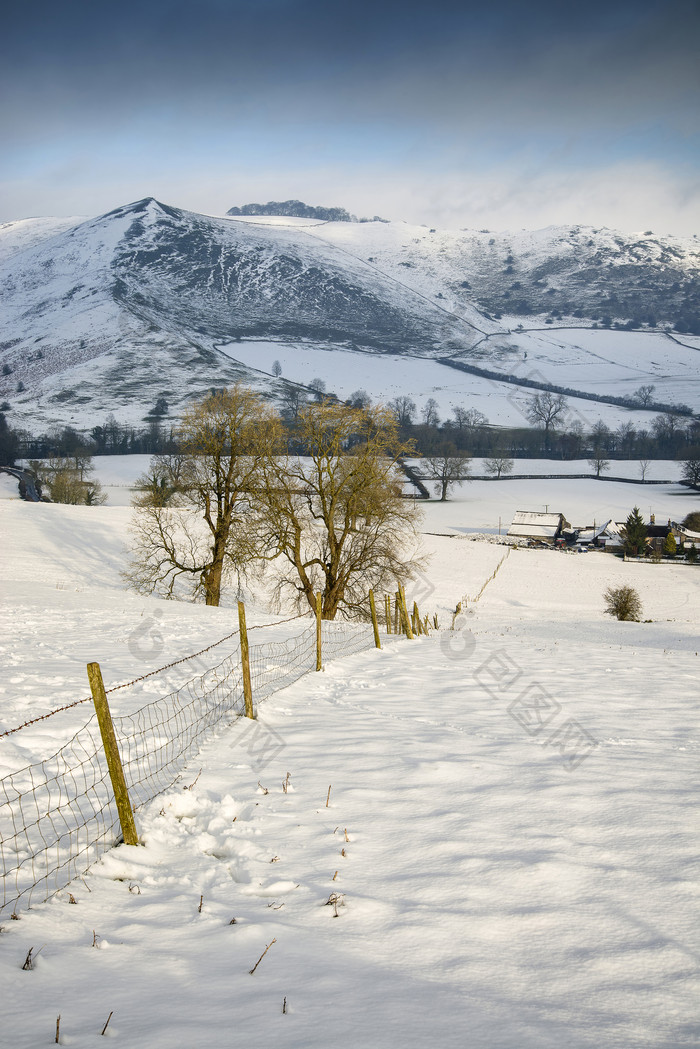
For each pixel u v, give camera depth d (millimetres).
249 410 33688
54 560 47125
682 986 3881
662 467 150250
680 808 6371
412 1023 3561
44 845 5461
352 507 31500
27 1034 3350
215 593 35062
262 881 5047
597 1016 3643
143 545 40688
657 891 4883
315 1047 3348
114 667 13148
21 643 16141
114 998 3688
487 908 4684
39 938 4180
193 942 4254
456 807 6422
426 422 195125
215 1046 3338
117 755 5543
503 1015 3643
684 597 65562
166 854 5527
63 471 96375
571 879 5051
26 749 7676
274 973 3963
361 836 5801
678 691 12859
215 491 34906
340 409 31578
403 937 4344
